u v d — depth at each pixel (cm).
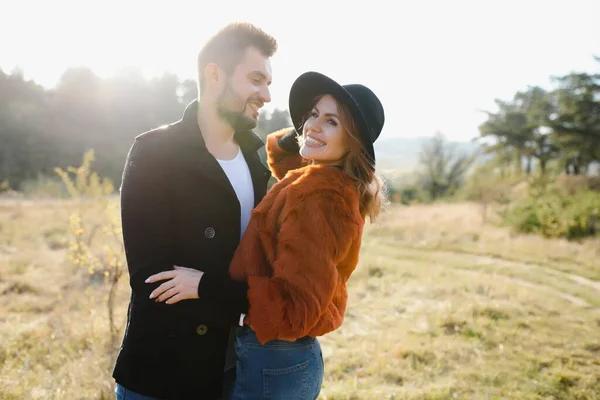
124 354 184
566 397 419
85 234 654
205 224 184
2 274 708
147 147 178
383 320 611
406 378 443
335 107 187
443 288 760
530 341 539
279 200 179
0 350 437
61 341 452
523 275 909
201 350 180
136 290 171
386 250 1171
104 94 5769
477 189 2117
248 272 177
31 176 4644
